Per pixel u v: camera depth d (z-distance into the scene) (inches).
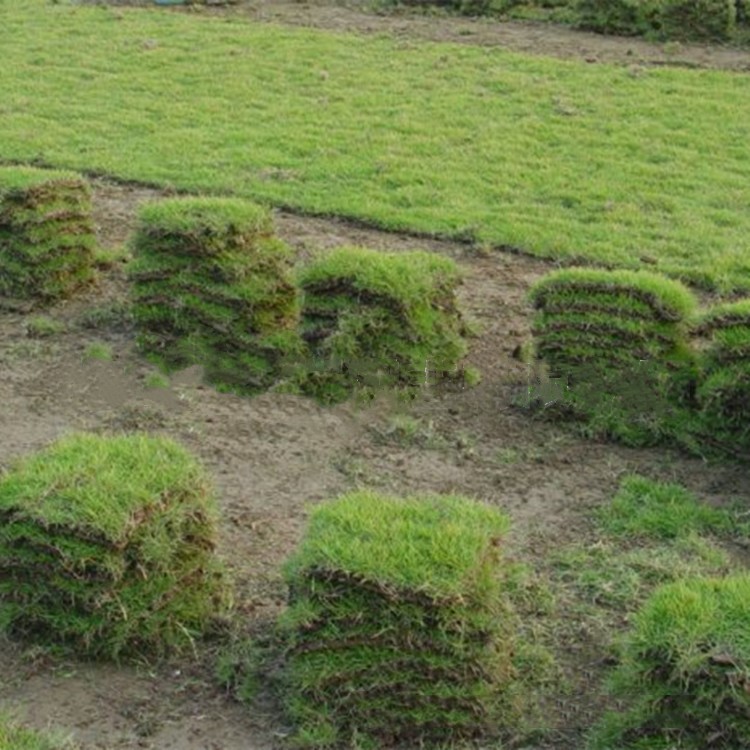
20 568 249.4
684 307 361.1
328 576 228.1
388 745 228.5
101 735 230.2
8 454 335.3
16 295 428.1
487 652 229.8
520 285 460.4
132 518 245.8
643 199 534.0
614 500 316.5
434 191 543.2
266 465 334.6
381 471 333.4
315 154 587.2
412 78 698.2
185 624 255.6
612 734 222.8
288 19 830.5
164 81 697.0
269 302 386.6
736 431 342.3
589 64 722.8
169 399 369.1
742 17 776.9
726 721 209.3
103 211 526.9
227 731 232.2
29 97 671.8
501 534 242.2
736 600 219.8
